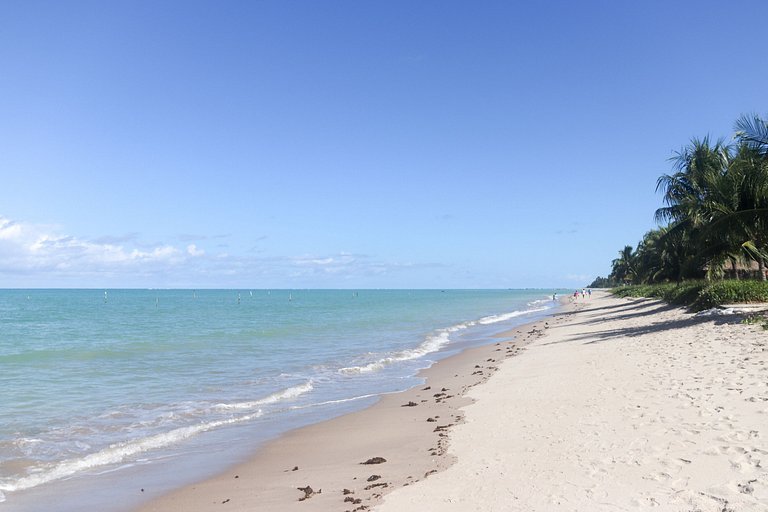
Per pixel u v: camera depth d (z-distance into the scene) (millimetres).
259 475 9172
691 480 6211
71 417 13422
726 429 7848
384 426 11938
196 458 10336
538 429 9578
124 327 44312
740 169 23156
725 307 26391
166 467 9805
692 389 10672
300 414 13891
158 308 88250
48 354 25875
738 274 47094
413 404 14148
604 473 6848
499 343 29188
